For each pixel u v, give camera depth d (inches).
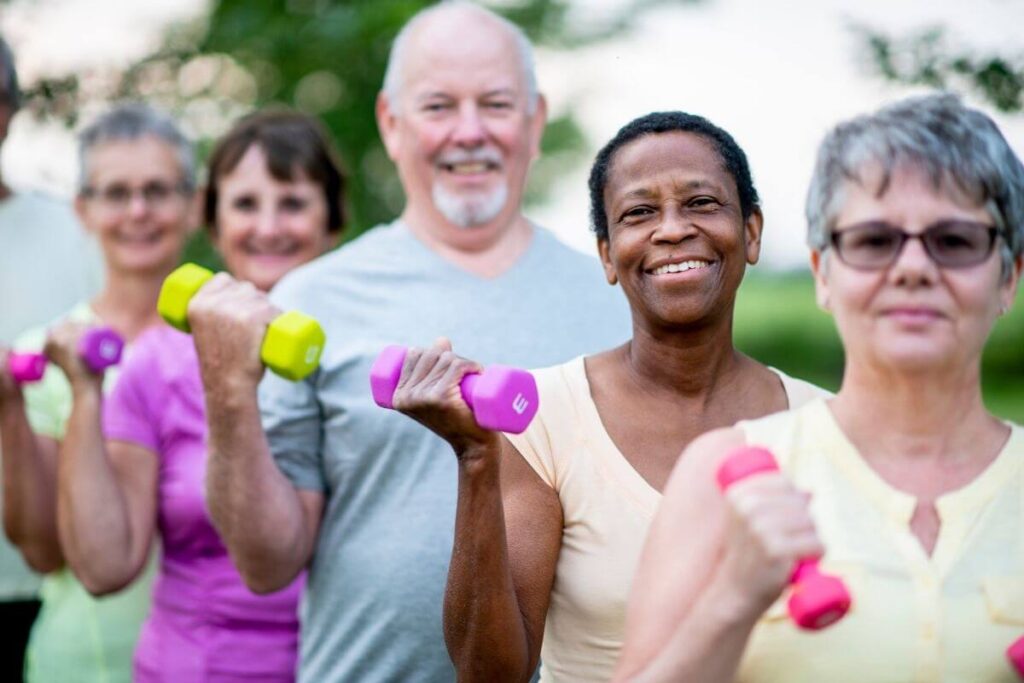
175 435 163.2
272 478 139.2
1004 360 514.6
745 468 79.0
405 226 157.8
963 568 85.0
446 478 140.6
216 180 185.0
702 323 111.5
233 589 158.4
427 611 138.5
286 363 132.3
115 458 162.1
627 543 105.7
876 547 85.6
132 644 172.2
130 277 187.5
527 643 105.3
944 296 86.0
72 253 208.7
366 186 339.0
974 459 89.0
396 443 141.2
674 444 111.0
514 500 109.0
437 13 163.6
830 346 515.8
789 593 84.7
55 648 173.6
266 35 326.6
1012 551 85.7
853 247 87.5
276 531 138.5
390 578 139.3
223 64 335.6
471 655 104.7
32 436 172.1
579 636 106.6
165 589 161.8
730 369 116.8
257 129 184.2
